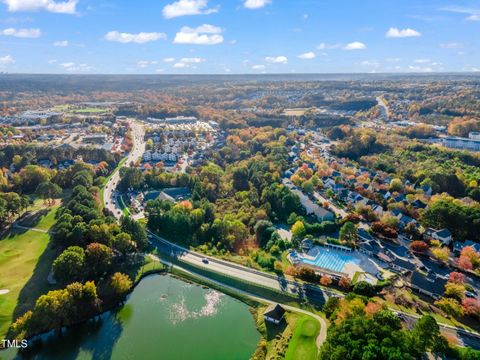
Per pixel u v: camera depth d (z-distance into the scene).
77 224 190.62
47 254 194.62
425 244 194.38
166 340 141.50
